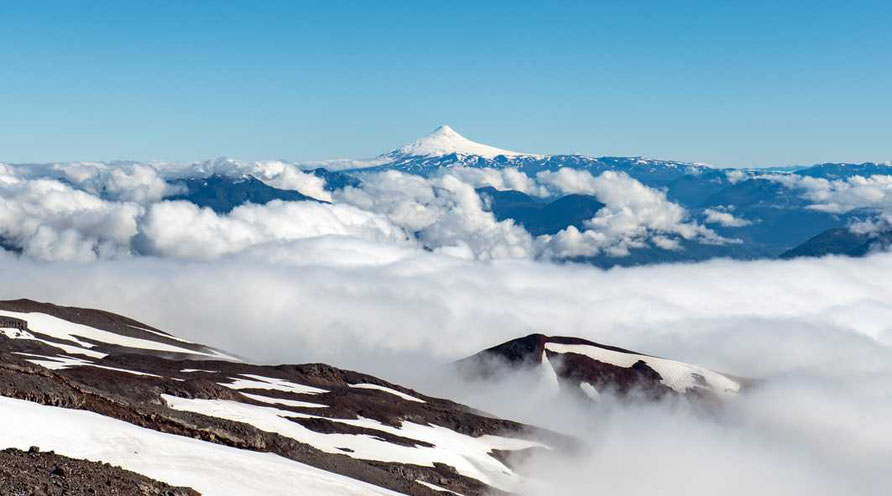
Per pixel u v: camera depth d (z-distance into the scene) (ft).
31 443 168.86
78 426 187.11
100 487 149.48
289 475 211.20
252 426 278.05
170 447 199.11
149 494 157.89
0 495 127.95
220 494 179.01
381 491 232.12
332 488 212.64
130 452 185.88
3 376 211.82
